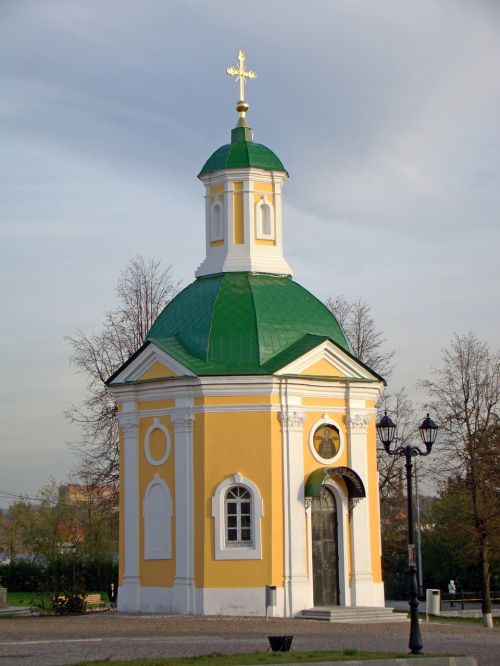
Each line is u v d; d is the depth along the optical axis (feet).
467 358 179.52
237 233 144.56
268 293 138.72
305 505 131.23
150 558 134.72
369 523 137.39
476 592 223.92
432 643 101.35
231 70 151.74
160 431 135.54
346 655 81.56
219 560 128.77
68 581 211.20
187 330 136.77
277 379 130.82
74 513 315.37
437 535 238.27
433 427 100.89
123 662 75.66
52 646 92.22
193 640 97.96
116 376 140.77
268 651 85.71
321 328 139.13
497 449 176.86
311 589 130.31
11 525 352.49
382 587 138.00
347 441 137.18
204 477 130.11
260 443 130.31
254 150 146.92
